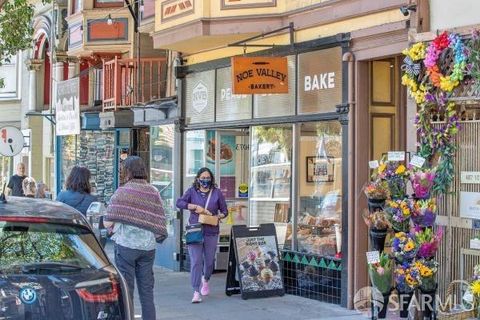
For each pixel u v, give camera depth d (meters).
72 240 6.92
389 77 11.19
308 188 12.02
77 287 6.41
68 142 22.59
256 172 13.32
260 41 12.77
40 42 26.45
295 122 12.06
